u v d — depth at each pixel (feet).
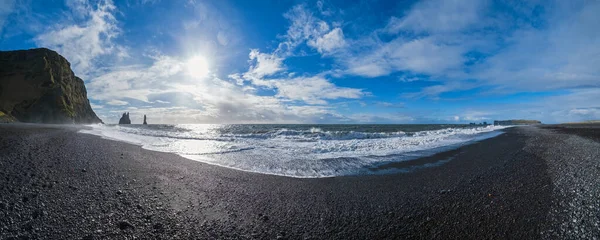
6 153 20.59
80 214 11.21
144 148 32.53
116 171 18.52
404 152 32.35
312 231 10.81
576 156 24.54
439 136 56.18
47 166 17.97
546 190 15.02
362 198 14.82
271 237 10.25
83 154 23.73
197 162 24.68
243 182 17.95
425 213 12.55
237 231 10.65
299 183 18.01
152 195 14.19
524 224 11.07
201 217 11.83
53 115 182.19
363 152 32.53
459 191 15.72
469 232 10.57
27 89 176.45
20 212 10.81
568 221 11.10
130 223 10.79
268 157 28.68
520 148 32.81
